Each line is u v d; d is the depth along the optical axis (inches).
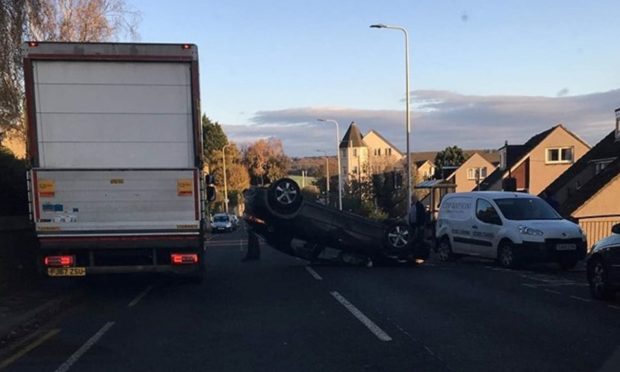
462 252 669.9
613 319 333.1
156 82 401.1
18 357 264.8
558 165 1915.6
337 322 329.4
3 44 498.3
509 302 388.5
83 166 395.5
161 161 402.3
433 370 238.2
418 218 781.3
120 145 398.9
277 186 584.7
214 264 664.4
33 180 388.2
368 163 2630.4
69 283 473.7
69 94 394.0
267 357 260.5
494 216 619.5
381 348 273.0
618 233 373.7
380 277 522.6
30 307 361.7
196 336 300.7
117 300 411.2
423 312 355.6
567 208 1048.8
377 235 608.7
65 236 391.5
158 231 399.5
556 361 248.4
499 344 277.4
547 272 561.9
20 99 531.8
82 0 772.0
